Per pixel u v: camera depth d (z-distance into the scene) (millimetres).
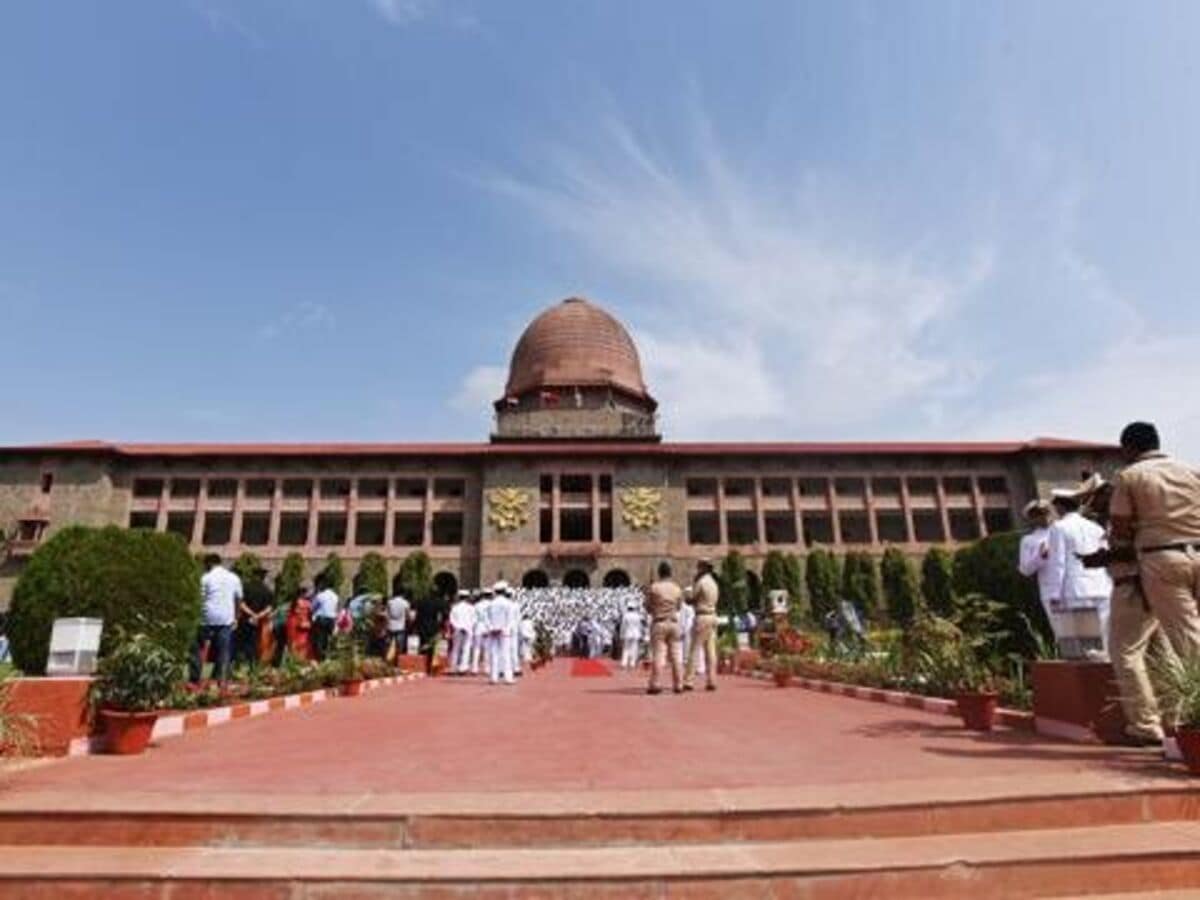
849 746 6926
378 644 20672
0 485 47906
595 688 15164
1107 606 7438
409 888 3871
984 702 8070
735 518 53875
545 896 3842
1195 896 3941
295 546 50031
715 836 4398
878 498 51656
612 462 51375
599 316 62906
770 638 23078
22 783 5418
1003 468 51906
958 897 3953
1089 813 4672
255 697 11359
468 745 7301
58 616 15859
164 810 4512
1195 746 5090
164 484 49938
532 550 49344
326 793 4941
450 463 51750
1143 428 6180
